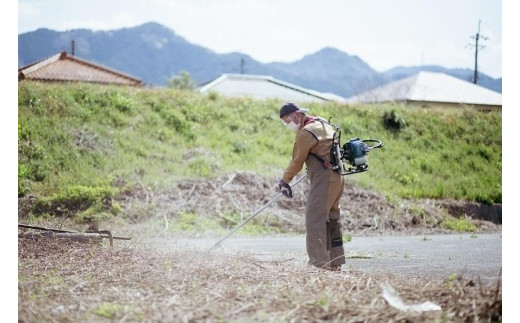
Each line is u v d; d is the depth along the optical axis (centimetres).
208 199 1179
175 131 1553
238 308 387
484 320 369
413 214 1277
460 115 1817
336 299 399
